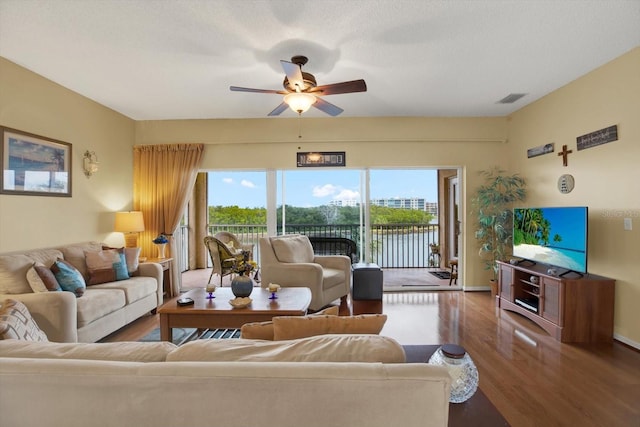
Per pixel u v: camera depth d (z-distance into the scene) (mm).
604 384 2191
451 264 5020
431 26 2363
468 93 3725
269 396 835
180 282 4867
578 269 2949
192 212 6527
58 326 2350
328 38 2514
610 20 2303
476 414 1104
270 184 4742
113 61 2877
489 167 4641
